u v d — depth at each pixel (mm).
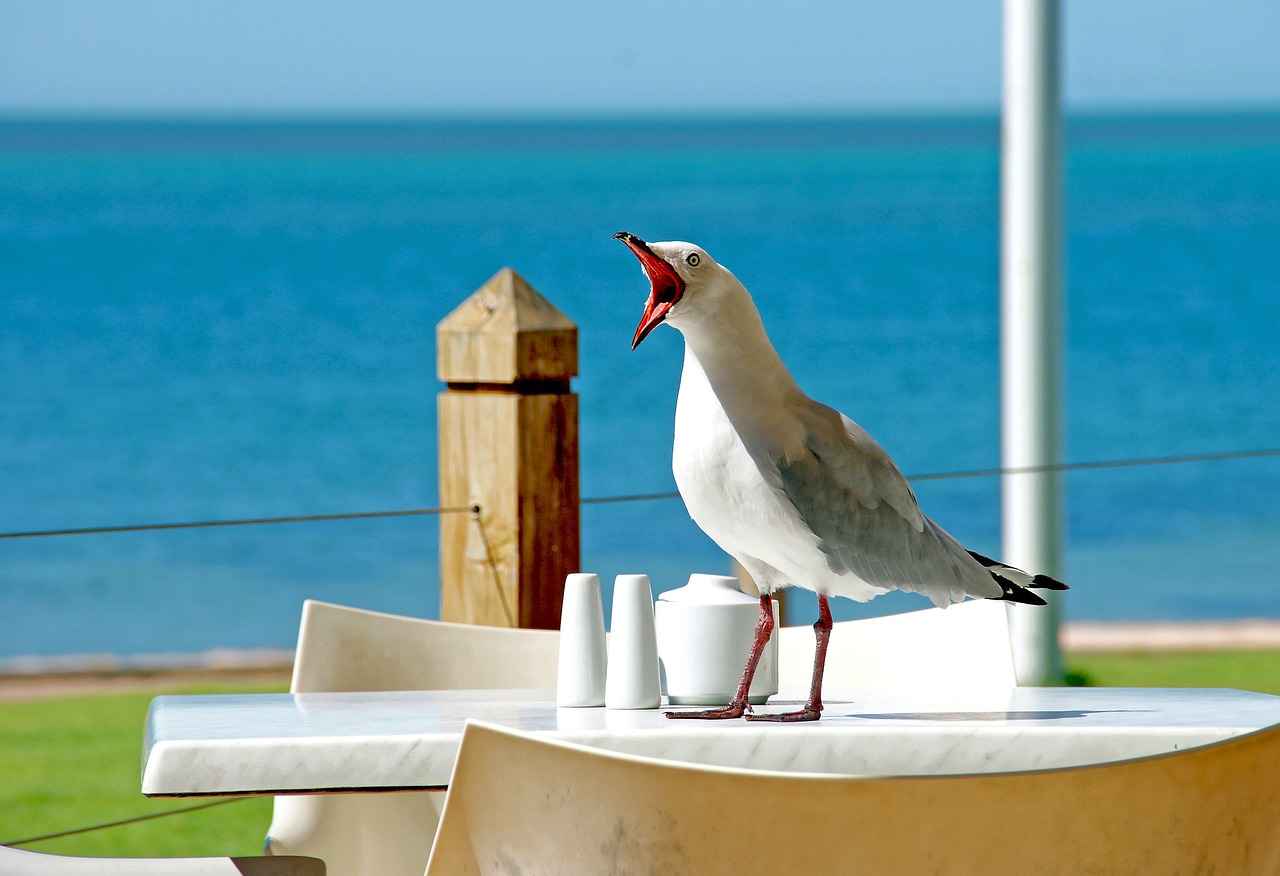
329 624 2754
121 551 17484
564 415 3221
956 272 36250
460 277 36750
